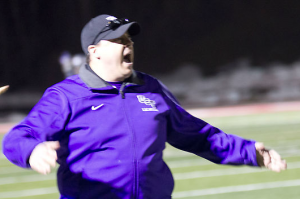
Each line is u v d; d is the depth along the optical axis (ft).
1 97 195.83
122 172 19.45
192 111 178.70
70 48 207.00
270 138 94.12
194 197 50.11
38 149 16.90
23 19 204.03
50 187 58.34
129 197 19.57
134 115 20.07
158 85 21.59
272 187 53.36
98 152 19.52
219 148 22.07
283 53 211.41
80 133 19.47
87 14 208.54
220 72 211.20
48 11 205.77
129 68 20.31
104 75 20.35
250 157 21.88
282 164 21.80
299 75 205.67
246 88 206.18
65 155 19.84
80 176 19.52
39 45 205.16
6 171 71.51
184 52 214.69
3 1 202.49
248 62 211.61
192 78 211.61
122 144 19.61
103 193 19.43
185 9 215.31
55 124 19.26
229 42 213.46
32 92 200.64
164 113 20.90
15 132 18.51
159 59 214.48
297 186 53.36
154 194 20.20
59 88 19.89
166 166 21.25
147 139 19.97
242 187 53.98
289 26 213.25
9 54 202.80
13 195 54.85
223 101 204.95
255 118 138.82
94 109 19.66
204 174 62.54
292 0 212.84
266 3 213.46
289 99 201.46
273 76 206.59
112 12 211.61
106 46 20.08
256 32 213.46
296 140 89.92
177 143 22.47
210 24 215.51
